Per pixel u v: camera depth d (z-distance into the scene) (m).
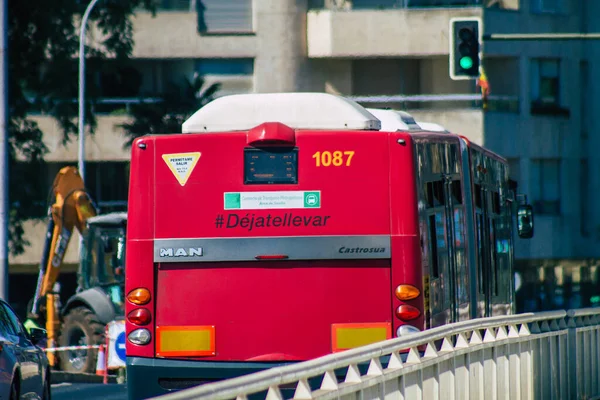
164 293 42.28
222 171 42.47
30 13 145.00
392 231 42.28
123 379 76.62
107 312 80.56
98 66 146.38
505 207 70.31
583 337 56.31
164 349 42.09
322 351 42.06
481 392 42.03
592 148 166.62
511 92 161.50
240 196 42.38
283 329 42.06
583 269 165.75
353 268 42.25
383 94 155.38
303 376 26.09
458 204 50.41
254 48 153.00
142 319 42.12
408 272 42.16
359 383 29.31
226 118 44.22
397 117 52.62
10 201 147.25
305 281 42.19
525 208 77.75
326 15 151.62
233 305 42.16
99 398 60.12
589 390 56.84
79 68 144.38
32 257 149.75
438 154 46.75
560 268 164.38
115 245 82.62
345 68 154.12
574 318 55.06
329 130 42.53
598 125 166.62
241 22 153.12
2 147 78.06
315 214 42.31
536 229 162.50
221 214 42.38
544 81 163.50
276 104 44.22
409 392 33.78
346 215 42.31
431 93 155.50
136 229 42.44
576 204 165.12
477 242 55.00
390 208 42.34
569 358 54.03
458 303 49.16
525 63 161.25
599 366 58.97
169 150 42.56
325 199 42.38
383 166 42.44
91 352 80.06
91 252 83.19
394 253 42.19
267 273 42.22
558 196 164.62
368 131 42.59
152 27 152.50
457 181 50.38
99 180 154.38
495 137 155.88
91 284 82.88
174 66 154.12
